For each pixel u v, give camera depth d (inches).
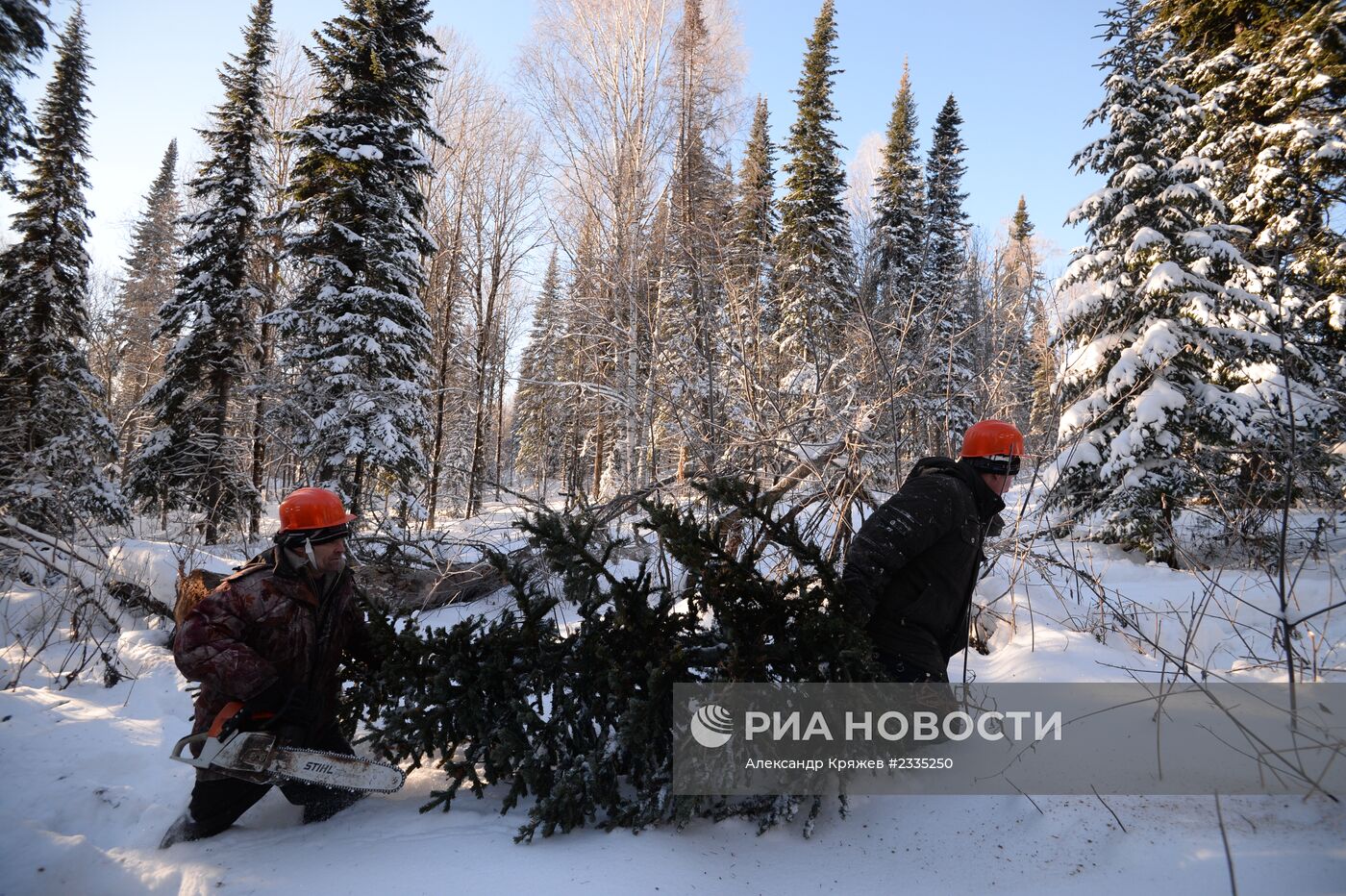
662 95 564.7
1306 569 194.7
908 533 97.6
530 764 94.7
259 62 712.4
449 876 82.1
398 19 613.3
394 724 100.8
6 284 632.4
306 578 101.8
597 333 321.1
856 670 90.8
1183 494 297.9
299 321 540.7
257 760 91.0
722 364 234.1
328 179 562.3
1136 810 87.3
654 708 90.4
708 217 295.1
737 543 154.5
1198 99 388.8
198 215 680.4
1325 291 350.6
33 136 353.1
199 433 514.3
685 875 82.0
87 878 90.1
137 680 172.7
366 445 487.8
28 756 123.3
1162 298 327.0
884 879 80.6
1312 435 219.0
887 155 835.4
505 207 890.1
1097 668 136.1
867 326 193.8
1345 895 67.4
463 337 847.1
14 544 235.0
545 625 108.3
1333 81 342.0
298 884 82.5
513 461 1467.8
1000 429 108.4
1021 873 79.1
